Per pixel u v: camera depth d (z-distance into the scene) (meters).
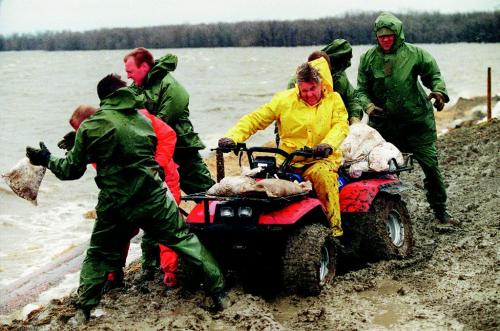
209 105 36.56
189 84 56.22
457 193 9.45
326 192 6.13
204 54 145.38
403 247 6.89
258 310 5.48
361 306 5.57
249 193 5.50
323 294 5.80
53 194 13.79
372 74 7.95
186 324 5.29
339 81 7.90
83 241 10.34
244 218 5.58
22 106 37.78
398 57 7.79
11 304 6.90
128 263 7.74
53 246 10.11
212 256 5.57
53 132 26.14
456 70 62.22
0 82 62.78
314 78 6.16
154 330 5.24
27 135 25.22
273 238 5.83
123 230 5.43
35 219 11.83
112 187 5.23
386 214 6.72
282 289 5.95
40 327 5.59
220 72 77.50
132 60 6.91
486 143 13.01
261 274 6.27
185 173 7.61
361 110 7.92
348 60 8.02
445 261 6.59
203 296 5.91
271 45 198.62
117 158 5.18
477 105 24.70
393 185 6.84
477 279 6.00
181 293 6.01
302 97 6.31
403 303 5.60
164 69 6.95
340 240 6.64
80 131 5.15
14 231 10.97
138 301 5.93
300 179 6.09
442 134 16.59
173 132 6.15
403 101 7.84
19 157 20.17
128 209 5.27
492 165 10.90
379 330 5.07
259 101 38.94
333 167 6.20
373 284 6.02
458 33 143.00
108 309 5.78
